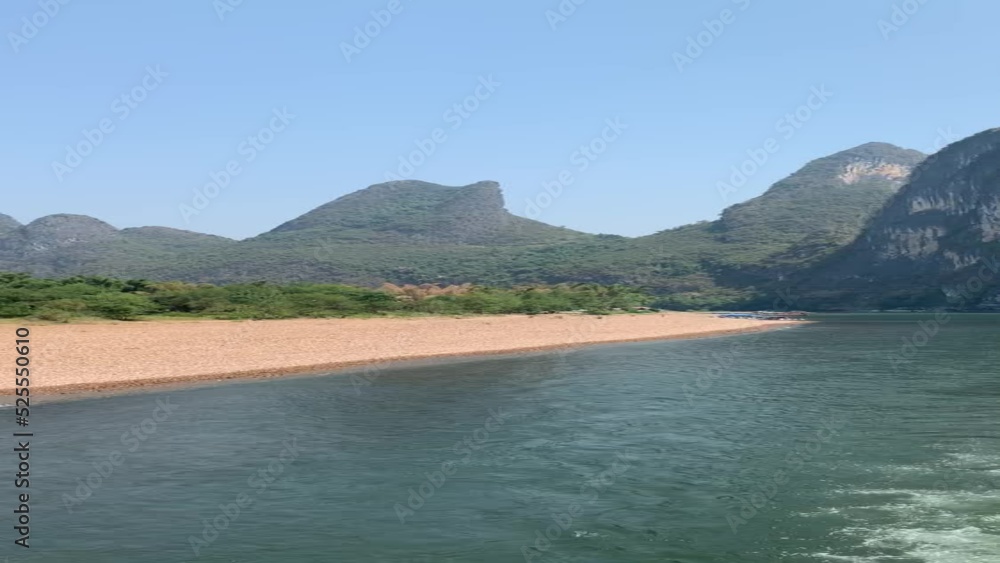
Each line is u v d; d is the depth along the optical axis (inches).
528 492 681.6
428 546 542.0
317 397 1273.4
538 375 1642.5
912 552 517.3
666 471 755.4
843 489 677.9
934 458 794.8
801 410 1128.8
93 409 1117.1
